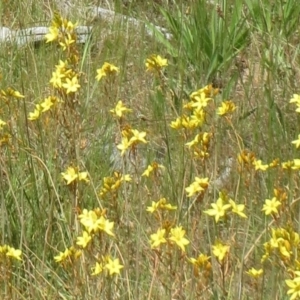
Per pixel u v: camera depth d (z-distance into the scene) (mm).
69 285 4945
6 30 8781
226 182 5715
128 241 4828
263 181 5645
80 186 4969
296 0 8219
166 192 5492
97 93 7270
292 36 8062
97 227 3998
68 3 9664
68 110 5129
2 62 7973
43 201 5609
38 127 5785
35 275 4988
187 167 5469
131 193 5527
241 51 8086
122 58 8125
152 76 7805
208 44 7883
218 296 4422
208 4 8656
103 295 4355
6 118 6559
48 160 5867
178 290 4332
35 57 8031
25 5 9320
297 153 5984
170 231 4004
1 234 5434
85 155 6219
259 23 8242
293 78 7129
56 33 5309
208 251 4844
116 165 6301
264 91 6773
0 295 4633
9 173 5750
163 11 8352
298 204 5066
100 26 8930
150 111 7148
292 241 3824
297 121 6422
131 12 9469
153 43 8383
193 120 4805
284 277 4473
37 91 7262
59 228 5141
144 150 6480
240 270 4375
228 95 7121
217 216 4070
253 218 5297
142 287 4672
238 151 5875
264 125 6613
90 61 7875
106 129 6711
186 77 7691
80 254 4297
